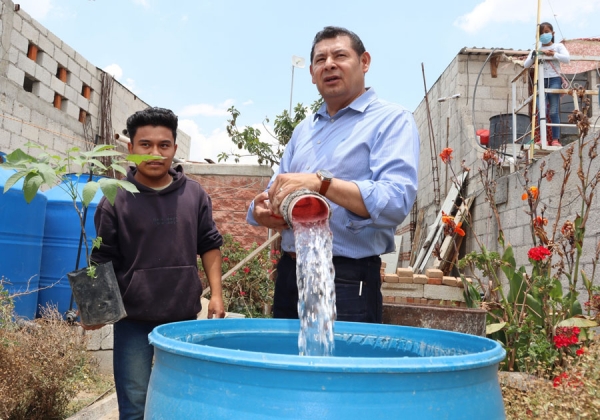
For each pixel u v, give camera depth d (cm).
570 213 457
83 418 287
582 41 607
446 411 93
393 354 148
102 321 181
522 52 895
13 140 702
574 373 234
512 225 594
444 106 1024
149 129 209
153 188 213
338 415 88
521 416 229
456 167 921
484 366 101
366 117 195
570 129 621
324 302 146
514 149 614
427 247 870
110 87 952
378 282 194
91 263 202
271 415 89
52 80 796
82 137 893
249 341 149
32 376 273
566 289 448
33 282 418
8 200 387
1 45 671
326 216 151
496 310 387
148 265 203
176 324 129
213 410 93
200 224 224
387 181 168
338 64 195
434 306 342
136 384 202
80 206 454
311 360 89
